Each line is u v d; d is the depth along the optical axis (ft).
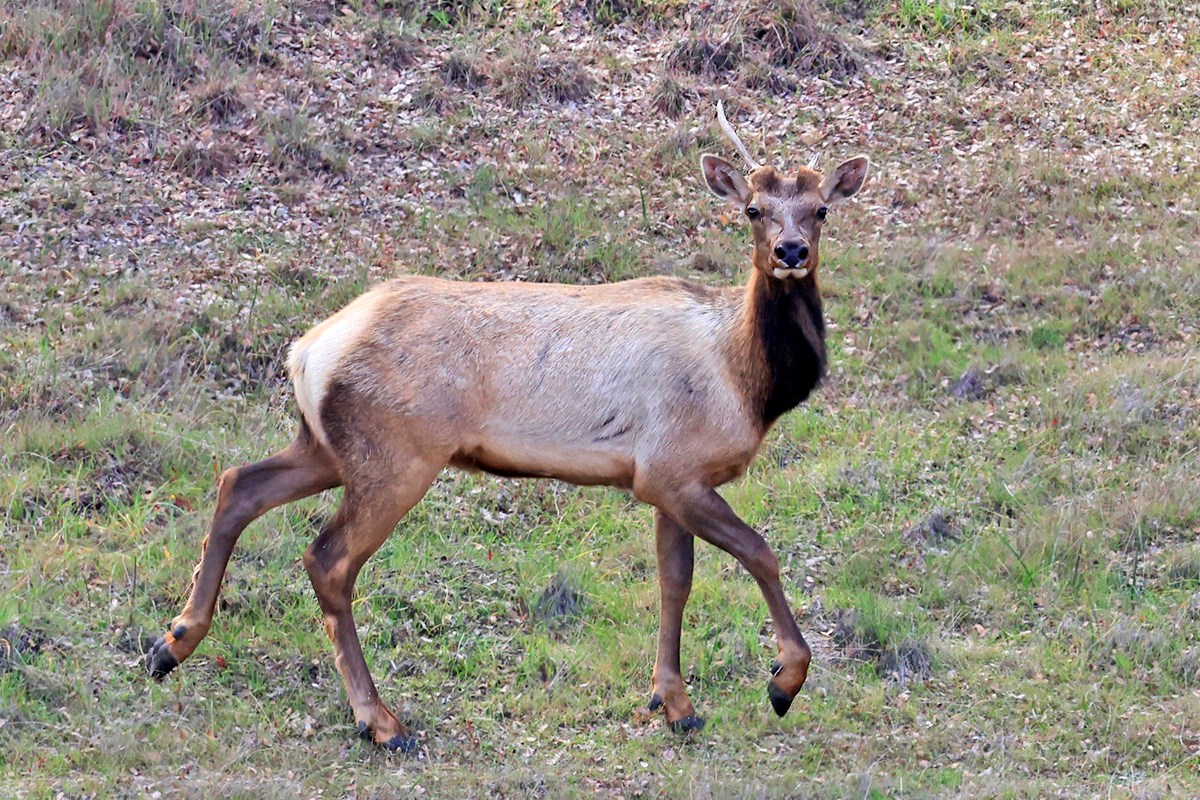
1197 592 53.67
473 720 46.37
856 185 46.83
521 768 43.42
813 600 54.13
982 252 81.76
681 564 46.24
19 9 94.58
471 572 54.60
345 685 44.75
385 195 83.61
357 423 43.29
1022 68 102.89
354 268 75.05
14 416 60.29
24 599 48.93
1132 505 58.59
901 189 88.33
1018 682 49.26
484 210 82.33
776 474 62.59
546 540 57.77
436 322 44.04
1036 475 61.87
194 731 44.06
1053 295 77.36
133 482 57.72
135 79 90.33
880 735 46.37
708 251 80.43
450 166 86.99
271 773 42.04
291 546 54.24
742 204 45.91
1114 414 65.41
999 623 53.16
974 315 76.07
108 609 49.55
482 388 43.78
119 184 80.59
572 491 60.64
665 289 45.70
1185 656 50.03
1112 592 54.34
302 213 80.89
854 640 51.49
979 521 59.52
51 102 84.74
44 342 65.00
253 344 67.46
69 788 39.55
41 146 83.15
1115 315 75.51
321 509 56.95
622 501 60.54
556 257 78.28
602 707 47.47
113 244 75.20
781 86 98.94
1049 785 42.75
